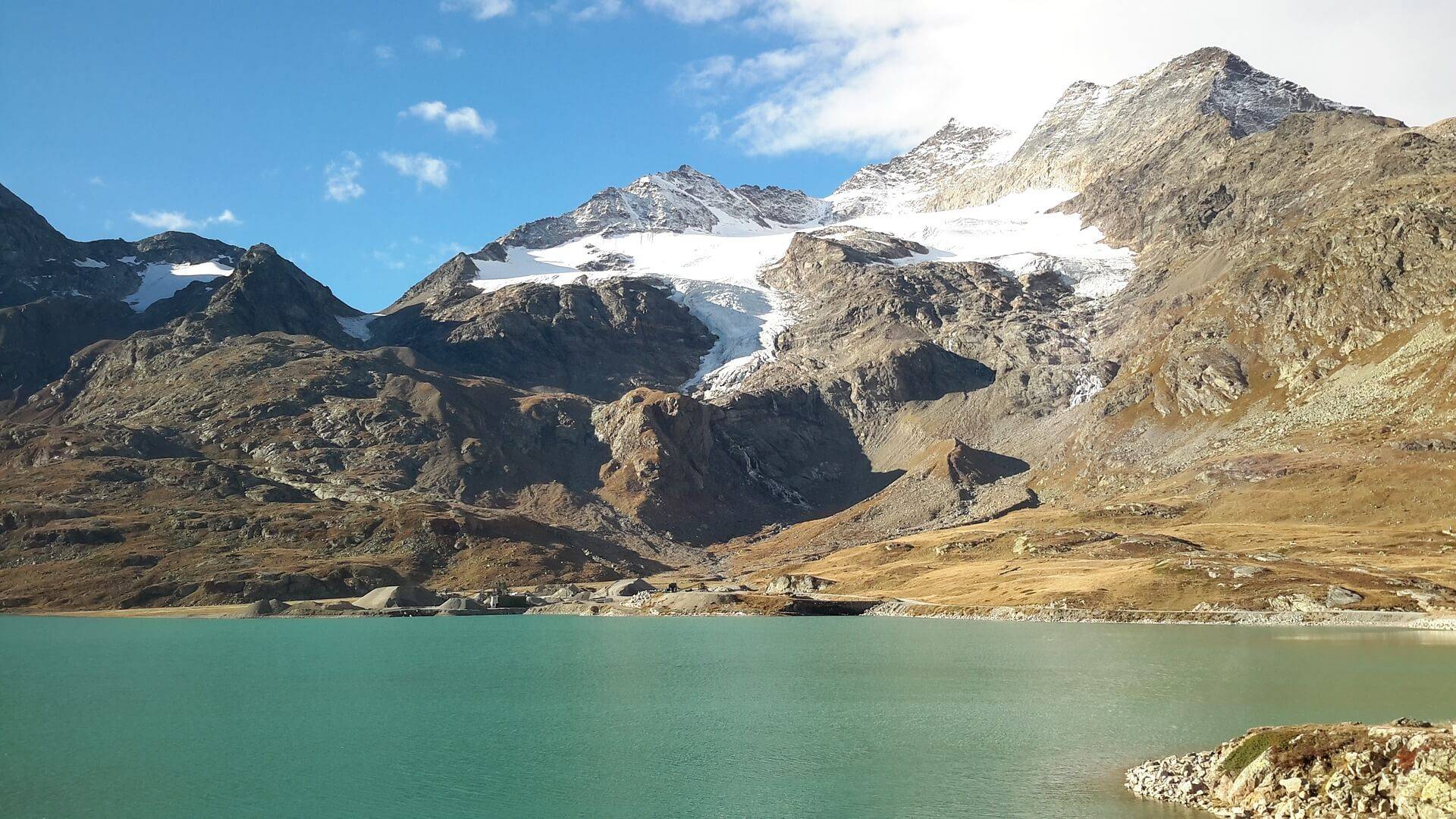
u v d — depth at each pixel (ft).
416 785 225.76
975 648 479.41
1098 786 211.82
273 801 213.87
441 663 449.48
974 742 261.24
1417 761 164.96
